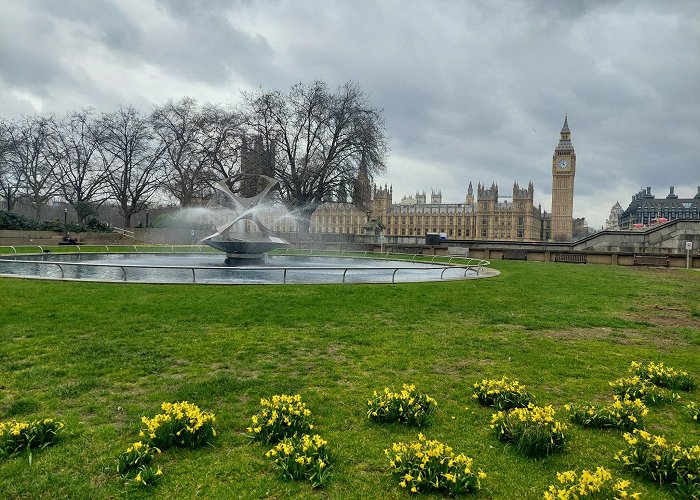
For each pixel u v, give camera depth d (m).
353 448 4.83
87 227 51.19
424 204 189.12
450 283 17.38
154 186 60.75
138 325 9.77
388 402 5.56
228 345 8.55
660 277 22.72
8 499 3.86
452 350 8.65
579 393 6.57
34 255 28.36
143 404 5.84
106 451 4.63
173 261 27.05
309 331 9.80
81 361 7.44
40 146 60.44
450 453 4.46
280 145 49.50
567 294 16.17
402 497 4.00
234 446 4.83
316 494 4.03
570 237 168.75
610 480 3.98
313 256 35.16
